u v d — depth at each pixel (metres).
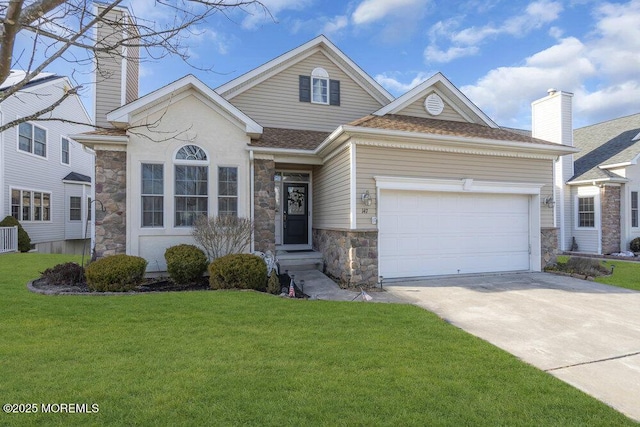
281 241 11.44
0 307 5.54
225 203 9.23
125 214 8.59
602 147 17.48
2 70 2.99
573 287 7.97
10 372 3.38
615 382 3.51
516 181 9.65
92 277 6.90
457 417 2.78
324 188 10.31
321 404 2.90
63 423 2.60
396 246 8.71
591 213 15.77
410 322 5.21
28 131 16.38
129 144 8.51
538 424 2.72
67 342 4.16
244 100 11.52
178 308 5.66
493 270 9.60
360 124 8.30
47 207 17.73
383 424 2.65
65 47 3.71
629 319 5.59
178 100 8.88
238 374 3.41
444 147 8.83
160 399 2.93
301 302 6.29
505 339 4.70
